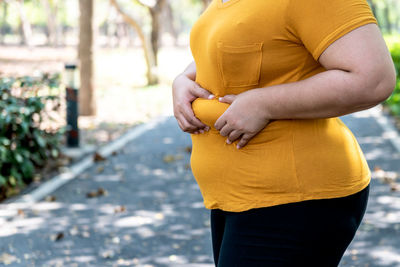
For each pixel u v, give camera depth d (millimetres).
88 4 11094
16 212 5062
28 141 6125
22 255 4070
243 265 1594
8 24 72188
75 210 5172
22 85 6055
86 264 3938
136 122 10719
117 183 6152
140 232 4602
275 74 1542
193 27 1756
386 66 1375
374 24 1408
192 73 1930
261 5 1495
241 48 1533
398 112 10453
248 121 1538
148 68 17922
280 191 1555
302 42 1493
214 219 1780
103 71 24250
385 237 4379
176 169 6852
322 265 1575
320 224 1535
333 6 1397
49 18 50062
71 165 6910
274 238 1561
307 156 1533
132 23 17438
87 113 11422
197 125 1720
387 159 7195
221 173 1661
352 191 1575
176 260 4016
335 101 1407
